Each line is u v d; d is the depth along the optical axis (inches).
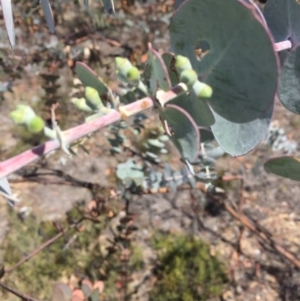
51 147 3.7
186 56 4.4
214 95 4.3
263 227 21.5
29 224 20.6
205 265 20.2
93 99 4.2
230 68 4.1
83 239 19.7
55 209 21.2
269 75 3.9
